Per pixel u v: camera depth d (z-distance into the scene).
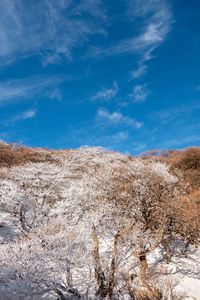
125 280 8.52
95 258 8.12
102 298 7.79
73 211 10.03
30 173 12.38
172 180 12.31
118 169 12.27
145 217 10.86
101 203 10.02
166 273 9.84
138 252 9.40
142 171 11.81
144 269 9.05
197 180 18.06
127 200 10.93
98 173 11.67
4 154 20.98
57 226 8.54
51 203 12.05
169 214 11.15
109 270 8.62
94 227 8.72
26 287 6.25
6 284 6.11
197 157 22.20
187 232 11.75
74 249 7.34
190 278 9.80
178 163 22.25
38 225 11.38
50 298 7.26
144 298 7.89
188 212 11.77
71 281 7.69
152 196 11.23
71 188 10.53
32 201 11.77
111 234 10.51
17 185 12.21
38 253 6.53
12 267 6.14
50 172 12.54
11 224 12.43
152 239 10.60
